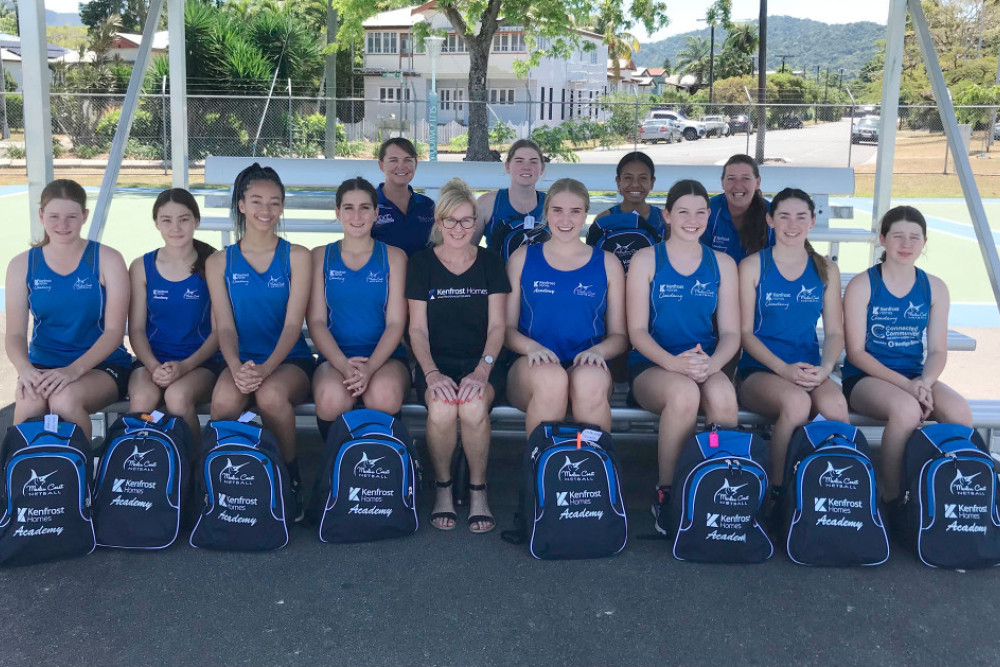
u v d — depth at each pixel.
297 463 3.86
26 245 11.39
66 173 20.91
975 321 7.72
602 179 5.85
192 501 3.60
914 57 46.94
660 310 3.90
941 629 2.96
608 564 3.39
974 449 3.37
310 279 3.93
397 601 3.09
